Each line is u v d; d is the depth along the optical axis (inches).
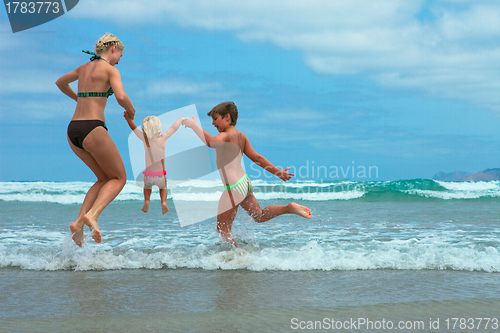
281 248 162.1
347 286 112.5
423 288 110.5
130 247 168.1
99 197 143.8
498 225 241.0
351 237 193.8
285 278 122.0
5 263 140.4
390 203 443.2
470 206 392.5
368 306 94.7
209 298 100.6
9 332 76.1
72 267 137.7
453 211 335.3
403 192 526.0
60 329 78.0
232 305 94.7
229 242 163.0
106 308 92.0
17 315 86.5
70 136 145.3
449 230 219.1
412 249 158.2
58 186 650.8
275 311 90.3
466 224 246.2
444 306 95.1
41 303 95.7
